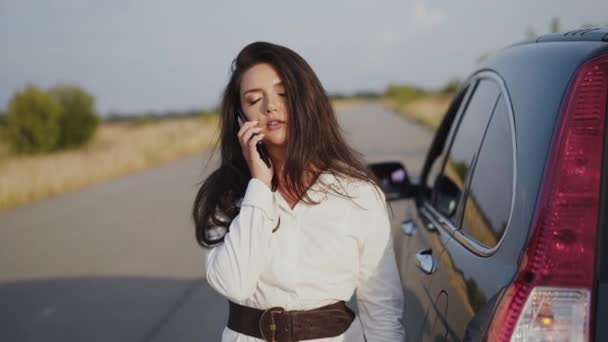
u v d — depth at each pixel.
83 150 28.44
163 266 6.83
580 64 1.52
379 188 2.00
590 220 1.40
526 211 1.49
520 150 1.64
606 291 1.39
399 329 2.01
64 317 5.38
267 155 2.02
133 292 5.96
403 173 3.36
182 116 77.31
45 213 11.65
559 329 1.39
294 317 1.91
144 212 10.60
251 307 1.97
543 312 1.39
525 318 1.40
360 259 1.96
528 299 1.40
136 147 26.94
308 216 1.90
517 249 1.48
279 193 1.94
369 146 17.72
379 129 25.45
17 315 5.54
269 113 1.94
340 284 1.92
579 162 1.42
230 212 2.07
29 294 6.19
